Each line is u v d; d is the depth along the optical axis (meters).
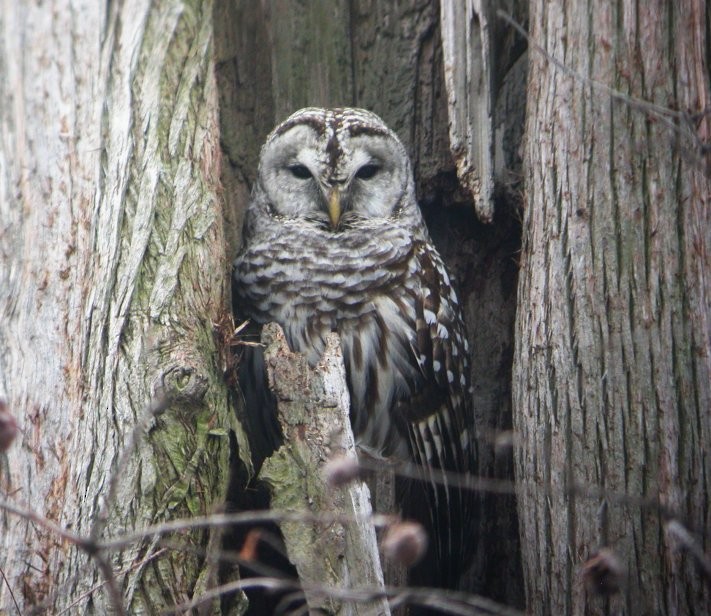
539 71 8.95
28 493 7.53
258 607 9.30
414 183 10.20
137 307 8.18
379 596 6.18
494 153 9.59
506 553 10.15
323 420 7.87
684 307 8.14
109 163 8.85
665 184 8.28
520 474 8.70
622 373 8.22
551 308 8.55
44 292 8.32
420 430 9.70
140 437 7.64
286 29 10.69
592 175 8.50
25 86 9.42
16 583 7.25
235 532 8.86
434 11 10.47
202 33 9.85
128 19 9.66
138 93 9.27
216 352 8.38
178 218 8.70
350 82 10.62
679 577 7.85
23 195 8.86
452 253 10.49
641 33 8.48
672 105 8.34
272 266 9.49
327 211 9.34
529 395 8.66
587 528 8.19
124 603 7.26
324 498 7.68
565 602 8.25
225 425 8.09
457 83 9.28
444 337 9.62
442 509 9.75
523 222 9.01
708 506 7.90
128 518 7.47
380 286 9.45
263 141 10.73
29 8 9.80
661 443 8.05
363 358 9.47
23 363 8.05
